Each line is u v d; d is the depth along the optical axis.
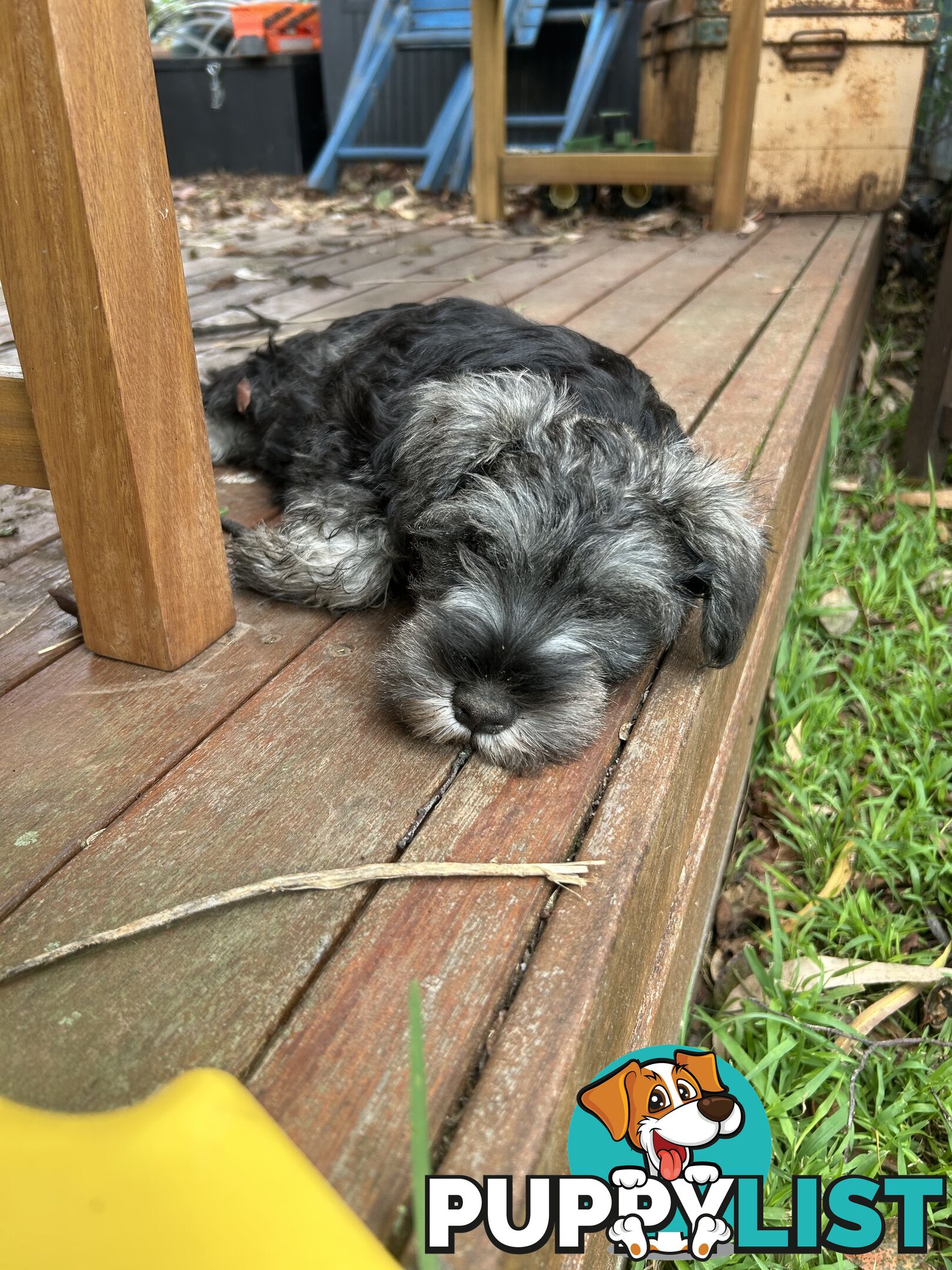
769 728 0.64
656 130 1.70
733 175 1.32
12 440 0.37
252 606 0.46
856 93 1.38
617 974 0.29
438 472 0.42
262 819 0.32
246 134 1.99
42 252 0.32
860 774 0.62
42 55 0.29
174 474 0.38
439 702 0.36
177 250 0.35
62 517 0.38
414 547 0.44
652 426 0.46
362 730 0.37
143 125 0.32
